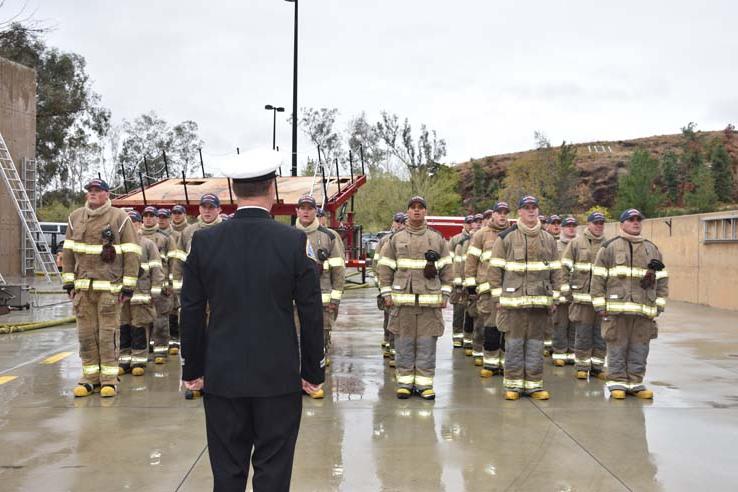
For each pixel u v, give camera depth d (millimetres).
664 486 4602
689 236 17609
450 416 6465
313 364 3336
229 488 3209
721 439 5691
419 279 7121
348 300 18828
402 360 7234
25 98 24719
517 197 49625
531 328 7168
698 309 15984
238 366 3176
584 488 4566
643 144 95188
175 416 6402
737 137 94875
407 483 4668
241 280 3219
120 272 7207
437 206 49281
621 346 7258
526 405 6926
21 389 7551
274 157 3410
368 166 51281
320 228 8250
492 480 4723
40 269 25422
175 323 9992
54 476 4781
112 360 7258
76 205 58188
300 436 5789
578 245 8672
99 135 51094
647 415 6488
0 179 22953
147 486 4594
